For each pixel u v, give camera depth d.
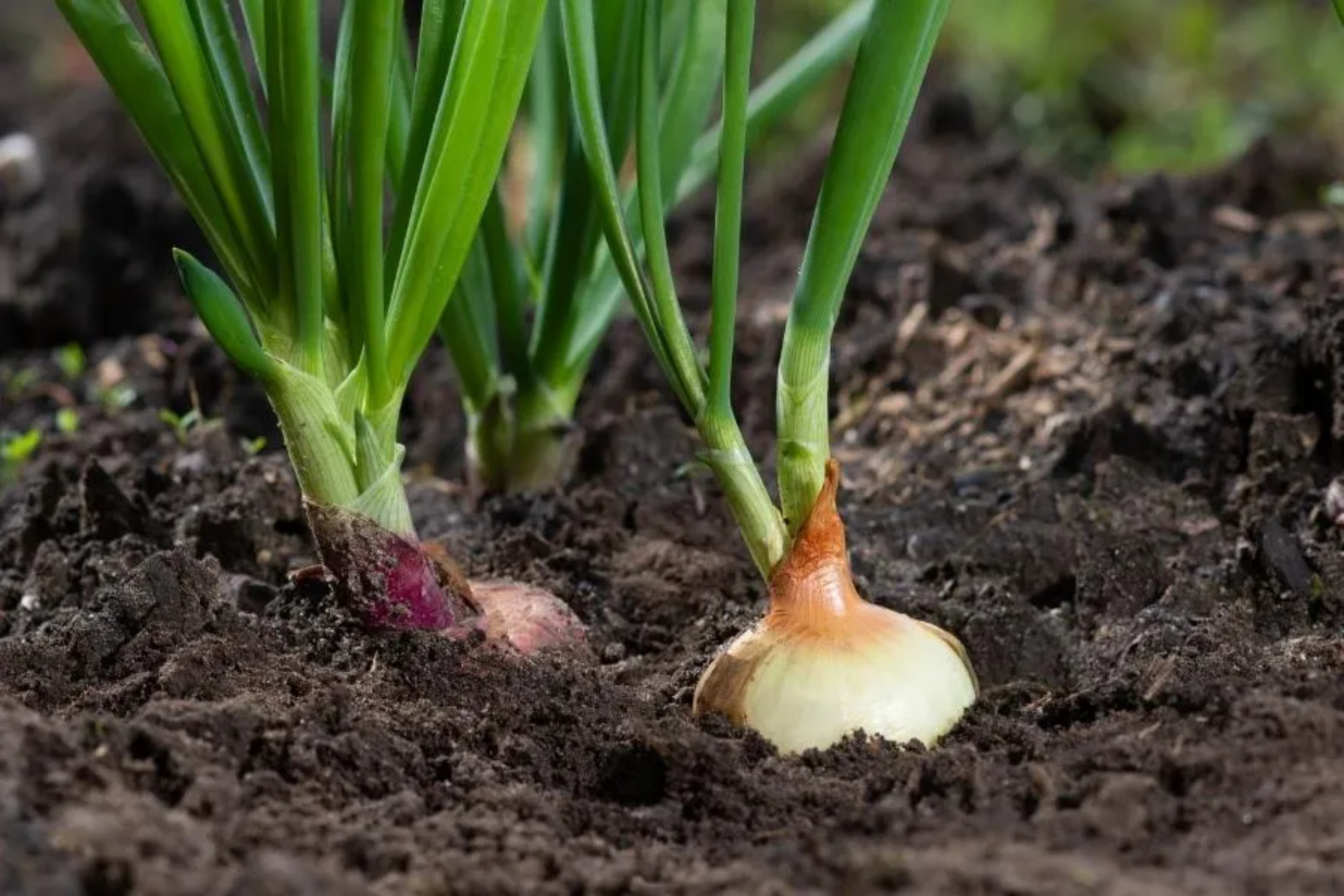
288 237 0.70
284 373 0.71
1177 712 0.69
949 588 0.81
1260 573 0.78
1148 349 0.96
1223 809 0.65
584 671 0.74
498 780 0.69
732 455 0.71
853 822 0.65
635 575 0.83
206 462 0.92
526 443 0.88
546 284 0.85
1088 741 0.69
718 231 0.70
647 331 0.73
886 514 0.87
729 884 0.63
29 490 0.89
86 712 0.70
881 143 0.69
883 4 0.68
